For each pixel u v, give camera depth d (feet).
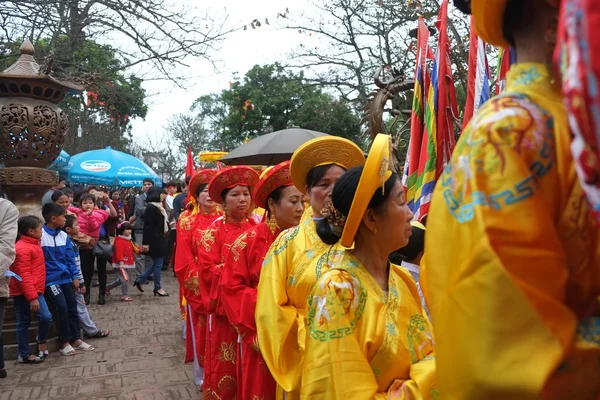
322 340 5.64
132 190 81.71
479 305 2.89
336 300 5.74
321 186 8.77
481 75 11.50
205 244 14.14
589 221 2.90
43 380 18.47
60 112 23.04
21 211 22.67
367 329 5.82
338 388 5.43
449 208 3.19
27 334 20.31
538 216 2.89
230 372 12.94
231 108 63.41
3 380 18.44
